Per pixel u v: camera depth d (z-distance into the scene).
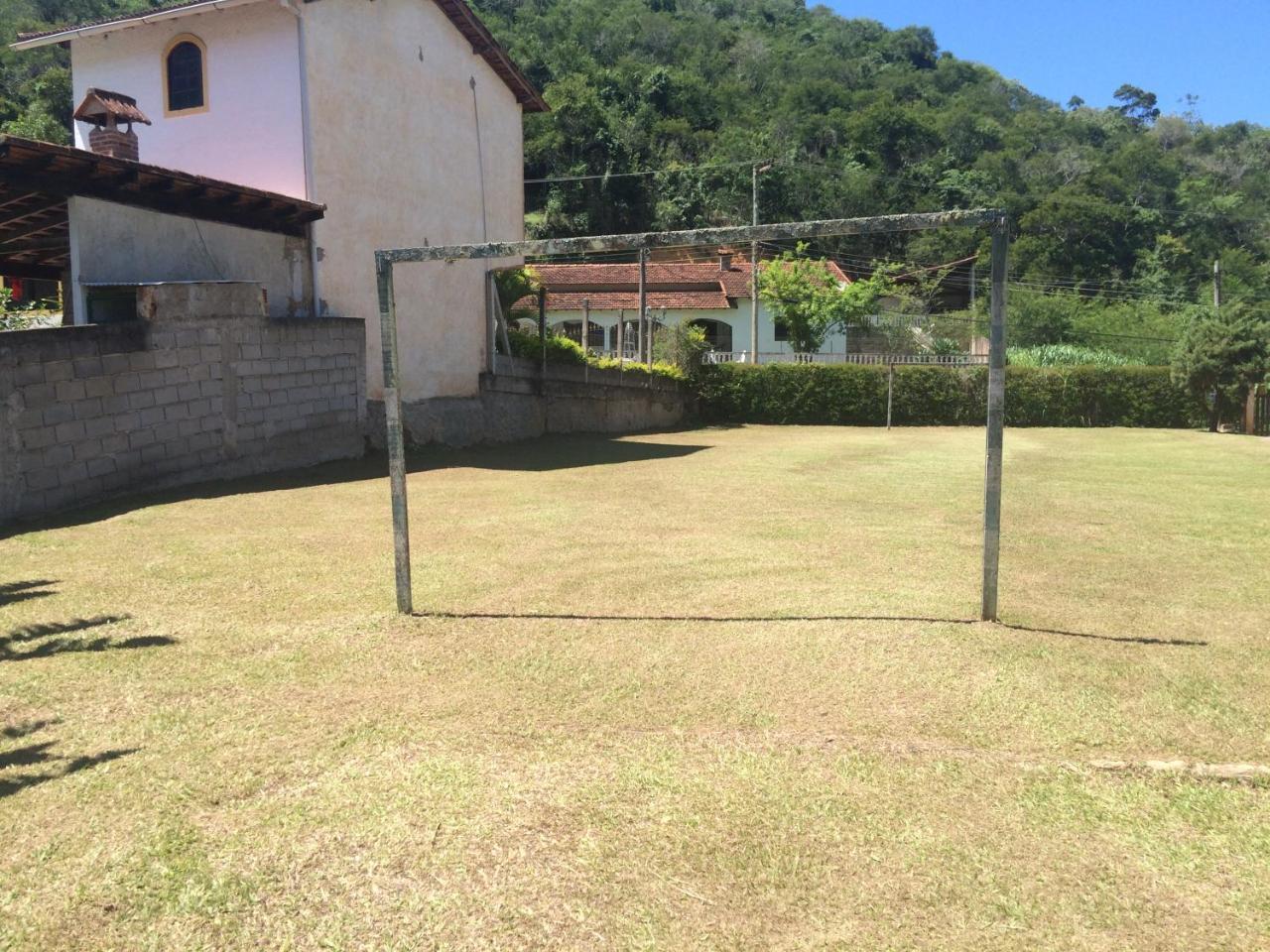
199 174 11.85
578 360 18.77
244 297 9.60
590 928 2.07
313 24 11.31
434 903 2.16
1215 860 2.37
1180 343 25.98
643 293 22.66
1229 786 2.75
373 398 12.48
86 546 6.00
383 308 4.32
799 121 66.62
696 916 2.12
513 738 3.07
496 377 15.61
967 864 2.34
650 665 3.77
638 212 55.47
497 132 15.84
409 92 13.26
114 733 3.11
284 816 2.55
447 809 2.58
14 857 2.36
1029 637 4.16
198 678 3.62
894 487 9.96
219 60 11.62
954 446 17.36
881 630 4.21
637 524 7.15
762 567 5.59
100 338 7.71
